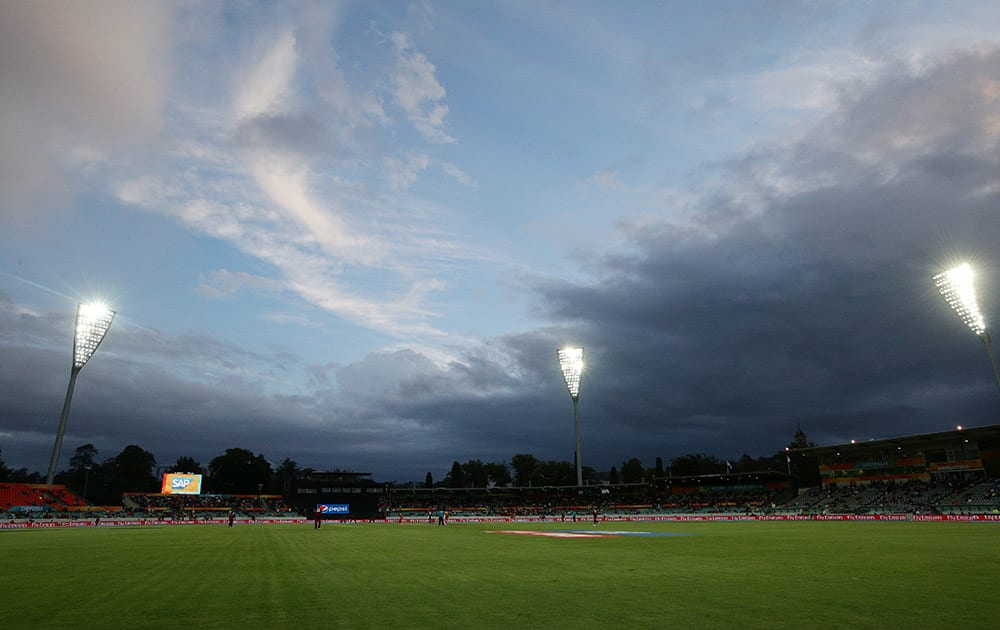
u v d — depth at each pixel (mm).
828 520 68625
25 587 15016
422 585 14781
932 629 9289
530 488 117500
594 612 10891
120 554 25750
